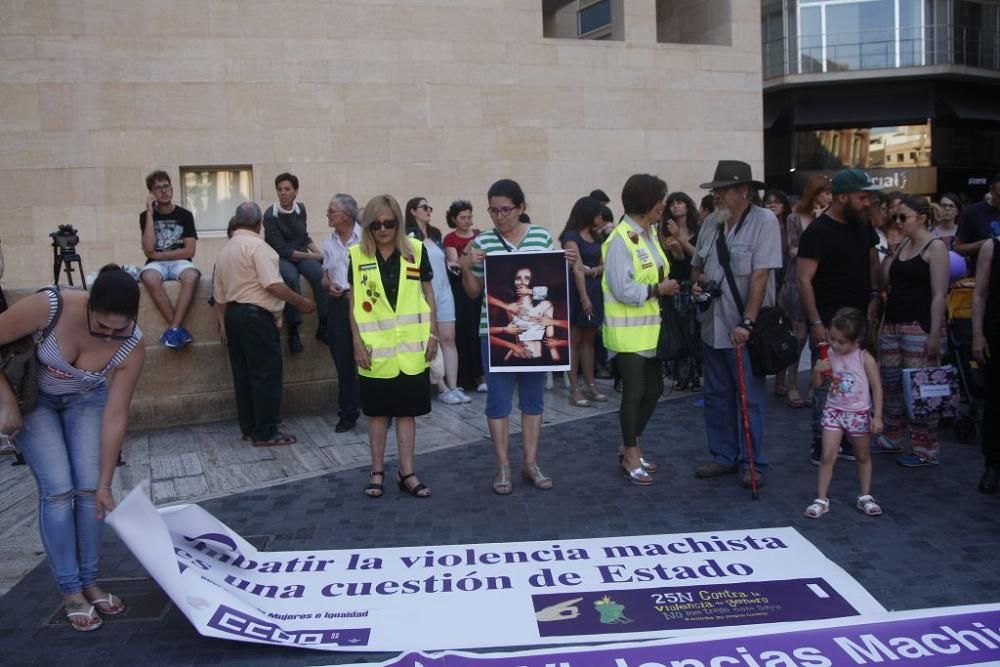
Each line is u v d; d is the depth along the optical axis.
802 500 5.49
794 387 8.18
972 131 30.34
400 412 5.66
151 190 7.97
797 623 3.76
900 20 28.20
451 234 9.32
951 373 6.13
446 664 3.47
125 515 3.65
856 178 5.78
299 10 13.68
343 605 4.09
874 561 4.51
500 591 4.21
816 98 29.42
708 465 6.05
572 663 3.47
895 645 3.58
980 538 4.79
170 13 13.20
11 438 3.93
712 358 6.00
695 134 15.85
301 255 8.34
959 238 7.84
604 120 15.29
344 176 14.00
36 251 13.00
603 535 4.95
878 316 6.81
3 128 12.83
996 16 29.42
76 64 12.95
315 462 6.66
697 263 6.20
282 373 7.79
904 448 6.67
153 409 7.95
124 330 3.80
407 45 14.19
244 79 13.52
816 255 5.91
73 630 3.94
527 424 5.89
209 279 8.21
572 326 8.44
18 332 3.74
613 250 5.76
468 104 14.52
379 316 5.62
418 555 4.66
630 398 5.87
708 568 4.41
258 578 4.38
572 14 21.64
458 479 6.12
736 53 16.05
